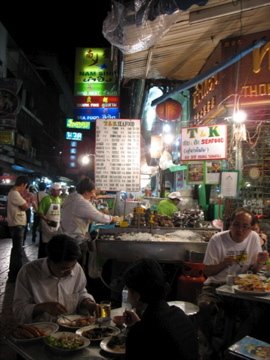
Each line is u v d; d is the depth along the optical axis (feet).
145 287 7.04
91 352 8.57
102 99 57.16
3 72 79.25
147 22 16.21
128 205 28.32
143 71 25.70
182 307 11.62
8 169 83.66
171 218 22.27
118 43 18.20
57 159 149.69
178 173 37.22
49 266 10.49
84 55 57.88
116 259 17.76
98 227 23.29
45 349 8.64
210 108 22.75
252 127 20.27
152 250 17.72
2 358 13.98
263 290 11.75
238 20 18.30
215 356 13.32
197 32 19.45
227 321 13.92
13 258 25.52
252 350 8.95
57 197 27.04
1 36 77.15
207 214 25.96
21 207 25.77
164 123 37.83
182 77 27.30
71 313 11.05
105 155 21.29
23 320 10.11
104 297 18.94
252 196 20.48
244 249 14.88
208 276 14.84
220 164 22.76
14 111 58.80
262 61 19.11
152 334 6.66
